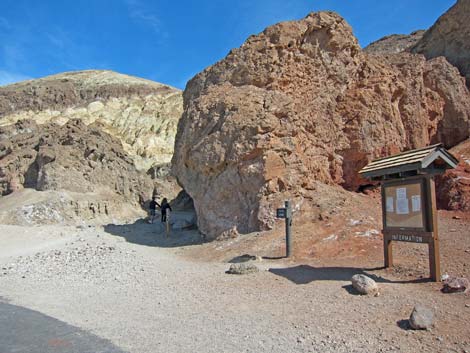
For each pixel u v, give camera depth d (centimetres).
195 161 1523
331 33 1631
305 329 561
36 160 3150
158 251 1450
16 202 2781
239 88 1561
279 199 1341
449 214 1288
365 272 854
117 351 516
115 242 1617
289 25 1595
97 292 864
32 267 1198
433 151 754
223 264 1081
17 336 583
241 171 1403
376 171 885
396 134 1647
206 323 609
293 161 1400
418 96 1755
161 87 7625
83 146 3262
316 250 1094
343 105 1627
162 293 809
